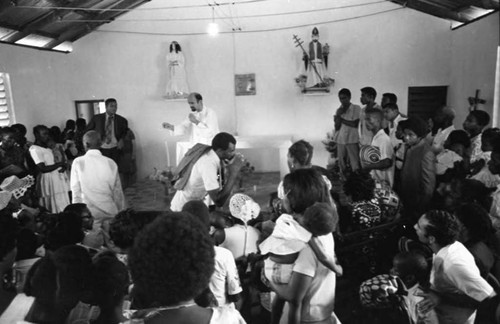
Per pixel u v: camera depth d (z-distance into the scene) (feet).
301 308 7.98
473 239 9.29
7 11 20.90
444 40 29.37
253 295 11.76
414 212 13.78
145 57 31.32
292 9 30.27
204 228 4.02
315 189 8.05
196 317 3.82
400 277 9.48
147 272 3.64
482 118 16.16
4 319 6.55
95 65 31.45
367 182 12.74
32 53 26.63
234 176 12.92
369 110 16.43
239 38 30.89
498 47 21.45
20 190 14.57
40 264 6.14
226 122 31.86
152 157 32.35
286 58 30.83
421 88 30.09
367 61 30.32
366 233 12.48
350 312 11.78
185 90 31.01
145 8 30.73
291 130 31.65
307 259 7.55
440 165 15.28
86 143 13.73
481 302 7.93
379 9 29.71
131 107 31.94
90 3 24.63
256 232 11.08
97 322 6.23
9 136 18.42
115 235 8.43
